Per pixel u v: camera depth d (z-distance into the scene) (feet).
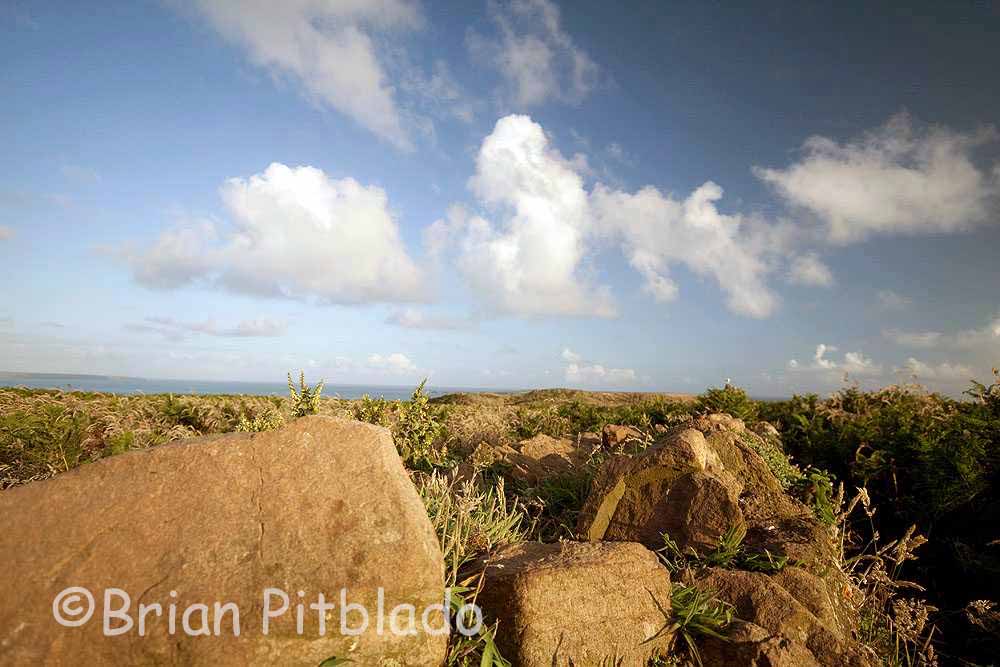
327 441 8.33
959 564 14.46
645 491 13.67
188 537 7.06
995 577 13.60
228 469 7.77
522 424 32.19
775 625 10.32
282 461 7.98
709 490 13.17
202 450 7.93
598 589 9.46
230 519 7.30
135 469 7.60
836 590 11.97
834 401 30.14
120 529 7.00
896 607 11.96
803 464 21.88
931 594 14.33
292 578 6.94
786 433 24.98
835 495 17.49
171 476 7.59
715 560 12.31
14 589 6.38
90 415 21.38
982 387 21.44
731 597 11.10
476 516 12.67
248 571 6.91
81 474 7.45
